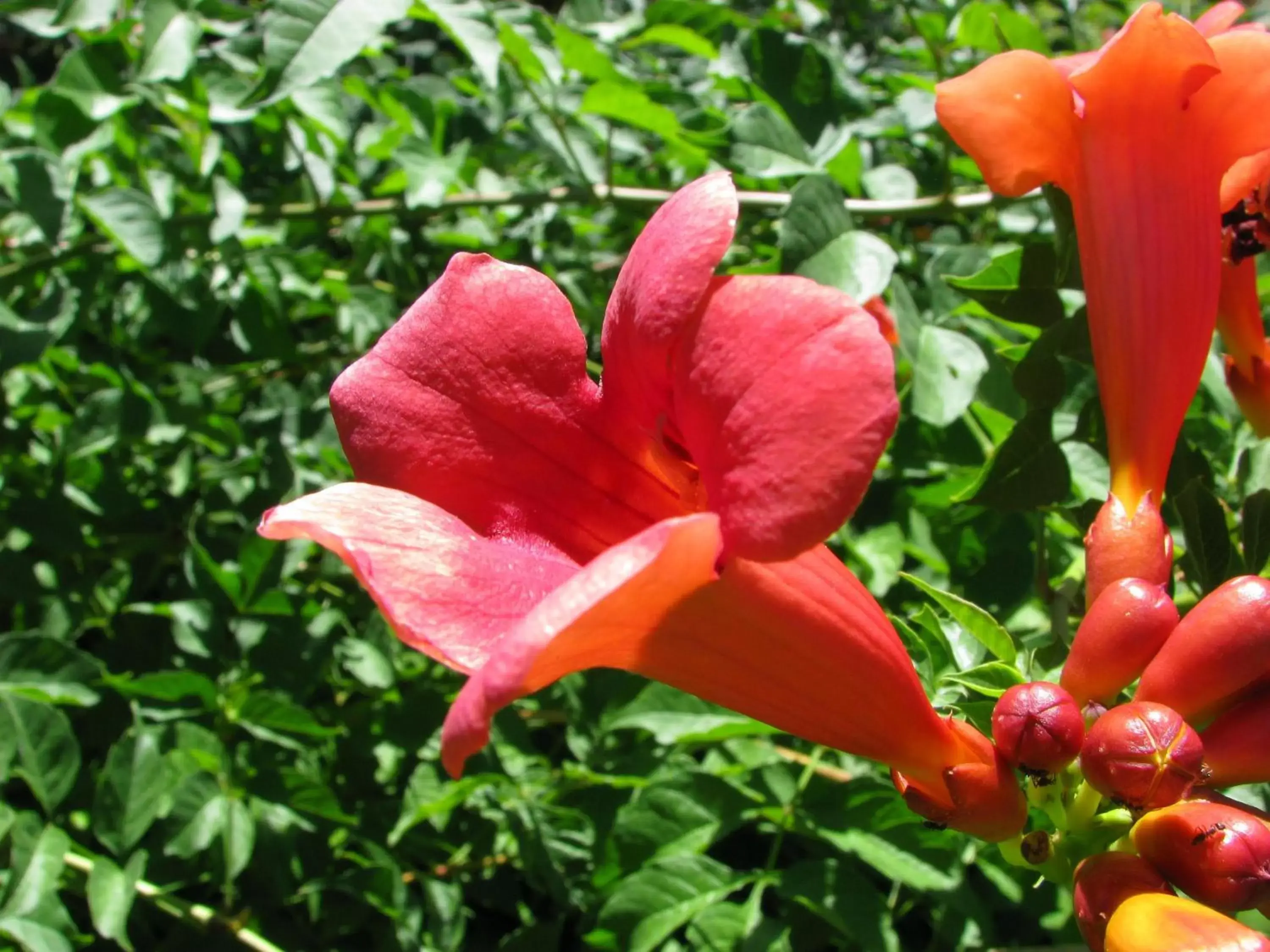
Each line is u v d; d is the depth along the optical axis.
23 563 3.33
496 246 4.28
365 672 3.23
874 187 3.46
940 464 3.30
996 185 2.02
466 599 1.50
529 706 3.44
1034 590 2.83
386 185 4.01
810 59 3.30
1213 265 2.05
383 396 1.74
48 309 3.30
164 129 4.08
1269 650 1.71
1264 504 2.24
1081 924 1.67
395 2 2.80
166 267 3.64
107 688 3.22
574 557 1.83
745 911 2.49
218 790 2.84
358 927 3.02
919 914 3.02
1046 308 2.52
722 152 3.50
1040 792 1.87
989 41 3.24
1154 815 1.68
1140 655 1.83
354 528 1.51
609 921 2.50
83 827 2.94
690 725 2.71
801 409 1.27
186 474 3.75
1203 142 2.03
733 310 1.38
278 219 4.10
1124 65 1.94
